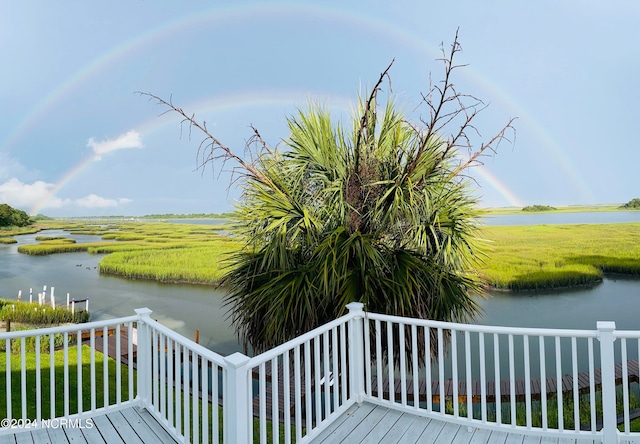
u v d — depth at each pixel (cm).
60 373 638
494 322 764
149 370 356
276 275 386
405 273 352
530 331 274
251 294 382
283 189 403
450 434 288
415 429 297
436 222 384
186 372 283
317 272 364
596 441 267
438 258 384
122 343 789
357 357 341
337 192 397
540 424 504
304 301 356
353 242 363
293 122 426
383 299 358
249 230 415
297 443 273
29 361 691
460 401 565
